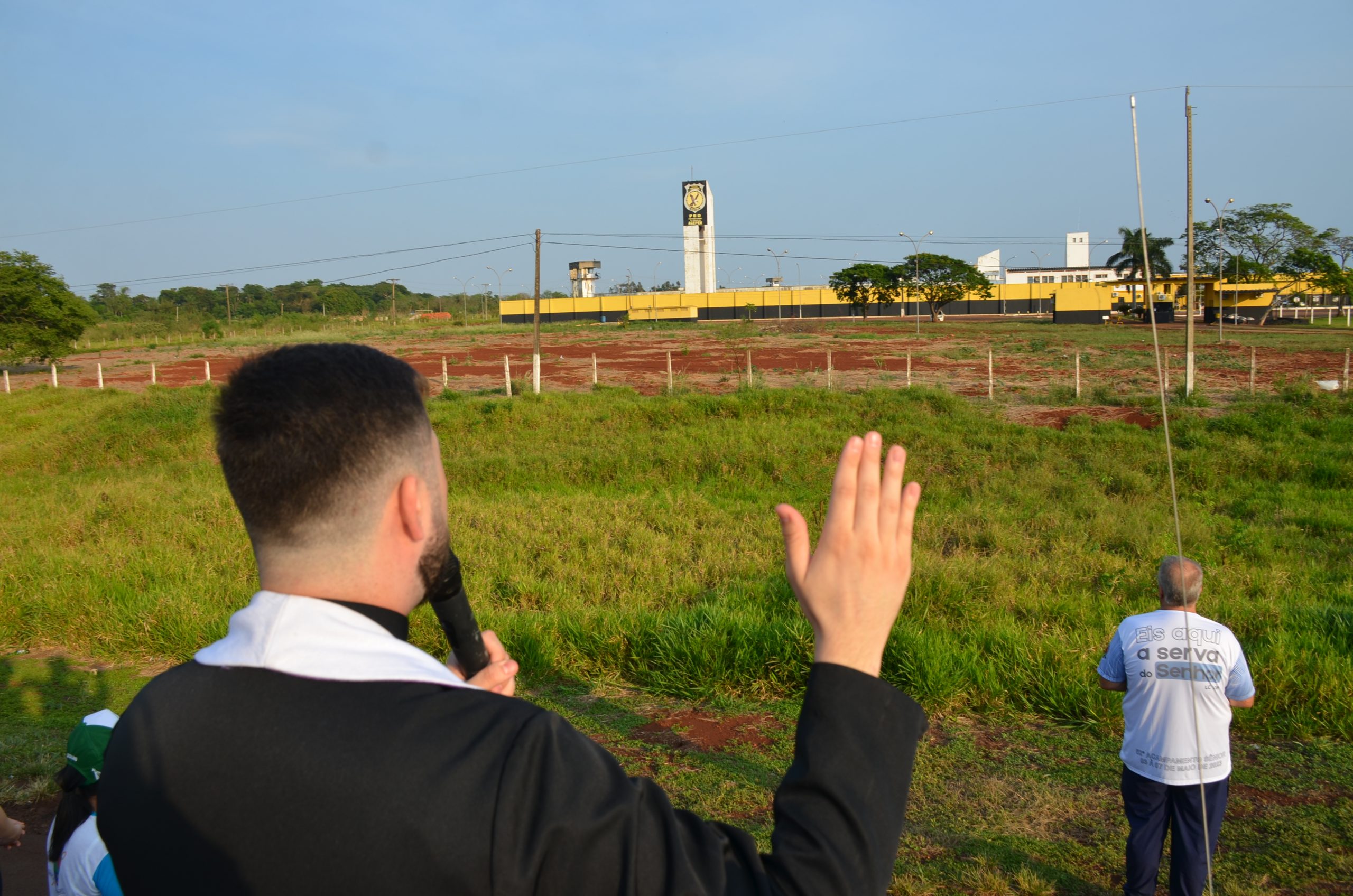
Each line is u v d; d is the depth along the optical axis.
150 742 0.89
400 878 0.78
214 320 83.50
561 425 18.89
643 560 9.19
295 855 0.80
